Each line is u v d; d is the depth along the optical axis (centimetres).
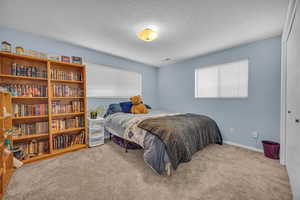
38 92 205
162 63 399
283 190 134
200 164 187
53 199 121
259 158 207
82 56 274
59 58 224
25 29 204
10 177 152
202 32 210
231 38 230
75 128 243
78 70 267
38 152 204
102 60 307
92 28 201
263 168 177
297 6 124
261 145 237
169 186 140
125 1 143
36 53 200
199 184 143
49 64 211
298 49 123
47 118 227
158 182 146
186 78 361
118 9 157
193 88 344
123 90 356
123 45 263
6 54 177
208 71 319
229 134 278
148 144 171
